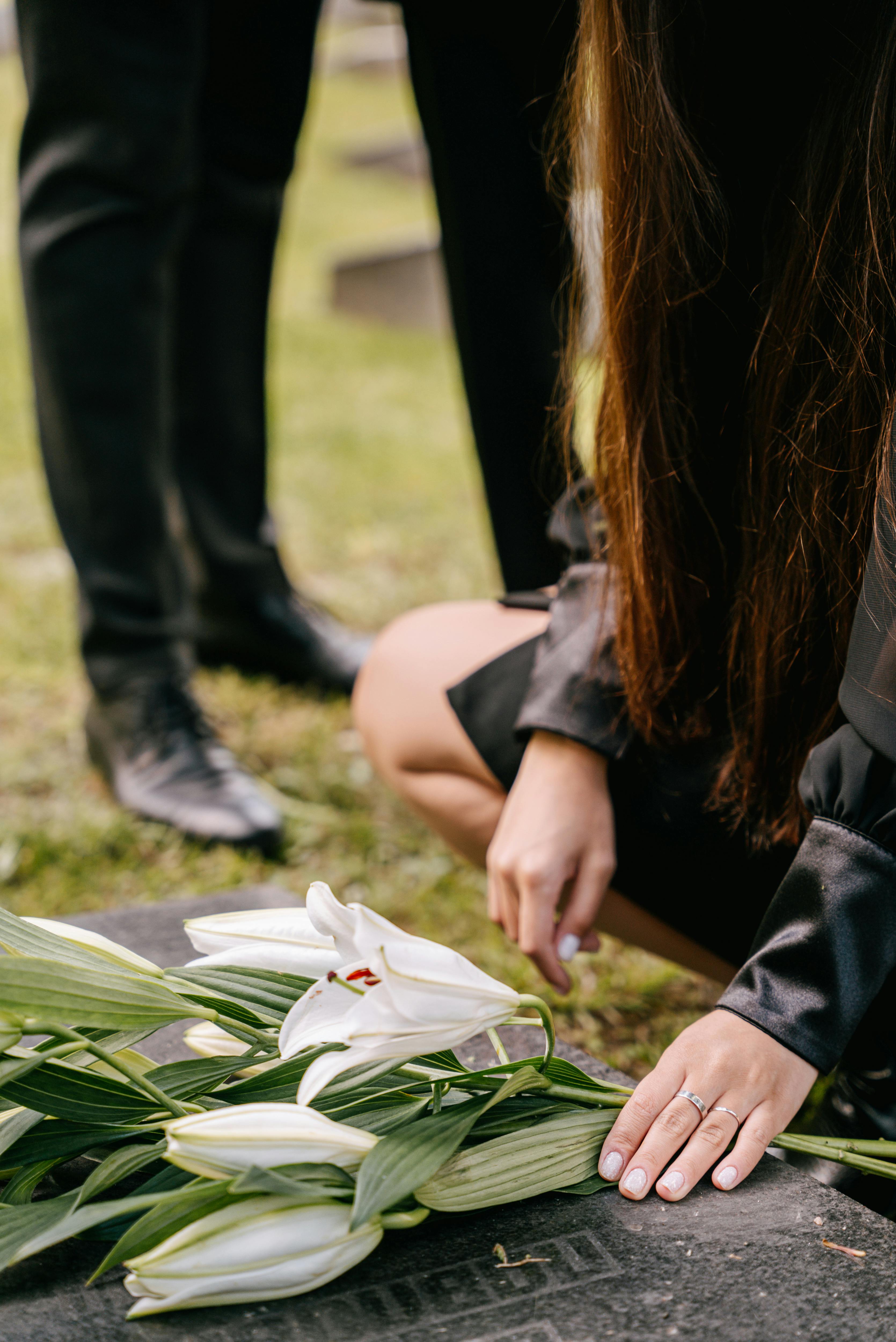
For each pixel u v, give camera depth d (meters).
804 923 0.80
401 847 2.06
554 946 1.10
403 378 6.73
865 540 0.87
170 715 2.12
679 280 0.94
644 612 1.01
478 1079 0.74
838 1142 0.79
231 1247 0.61
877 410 0.85
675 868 1.11
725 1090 0.76
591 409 1.22
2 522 3.91
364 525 4.09
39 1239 0.60
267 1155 0.62
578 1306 0.66
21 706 2.59
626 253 0.93
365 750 1.52
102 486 2.02
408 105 15.54
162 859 1.96
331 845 2.05
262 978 0.76
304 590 3.37
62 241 1.87
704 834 1.09
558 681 1.11
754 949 0.84
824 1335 0.63
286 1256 0.62
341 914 0.64
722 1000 0.81
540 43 1.56
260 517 2.58
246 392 2.46
